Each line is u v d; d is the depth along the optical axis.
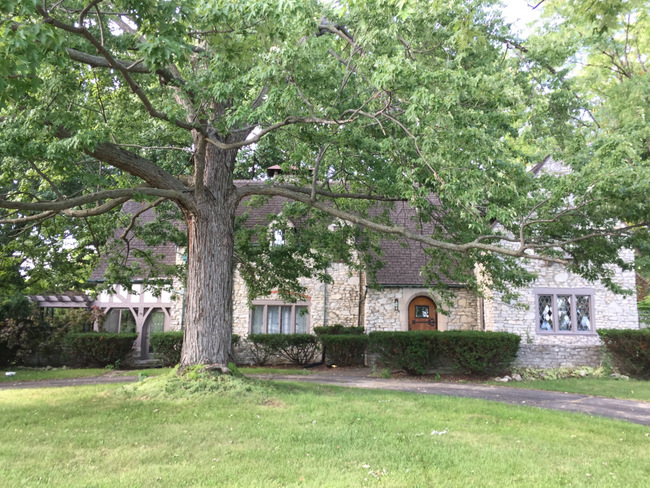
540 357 17.09
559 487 4.95
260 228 14.45
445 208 12.34
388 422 7.85
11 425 7.45
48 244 16.92
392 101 8.74
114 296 21.50
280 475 5.17
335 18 10.96
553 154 11.50
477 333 15.79
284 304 20.34
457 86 7.79
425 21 9.60
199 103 9.38
